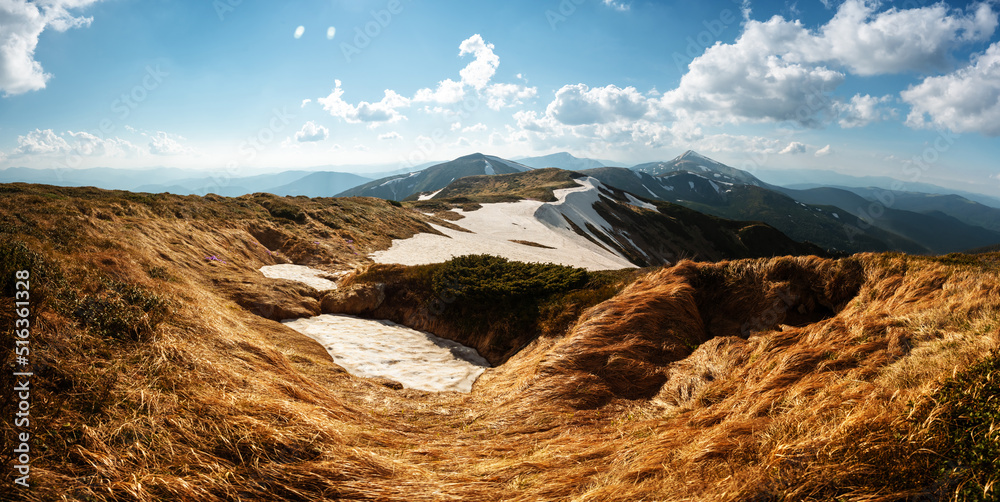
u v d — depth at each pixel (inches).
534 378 272.8
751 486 121.0
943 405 125.3
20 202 450.6
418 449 191.0
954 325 198.5
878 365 185.8
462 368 386.0
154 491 127.5
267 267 776.3
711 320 358.6
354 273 602.2
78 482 123.6
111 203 682.2
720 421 183.2
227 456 150.6
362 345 410.3
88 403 154.0
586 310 370.6
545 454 176.2
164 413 161.8
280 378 236.8
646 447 166.6
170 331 235.1
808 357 208.2
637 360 276.8
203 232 756.0
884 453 118.2
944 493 107.1
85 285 242.1
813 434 135.9
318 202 1407.5
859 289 305.4
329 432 177.5
